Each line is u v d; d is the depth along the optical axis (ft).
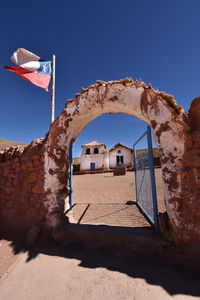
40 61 15.93
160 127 8.11
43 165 10.85
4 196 11.71
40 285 5.84
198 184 6.72
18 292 5.57
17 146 13.20
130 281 5.78
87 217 12.66
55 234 9.30
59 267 6.86
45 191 10.41
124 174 50.29
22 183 11.35
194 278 5.76
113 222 11.25
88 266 6.85
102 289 5.48
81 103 10.94
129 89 9.49
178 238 7.00
